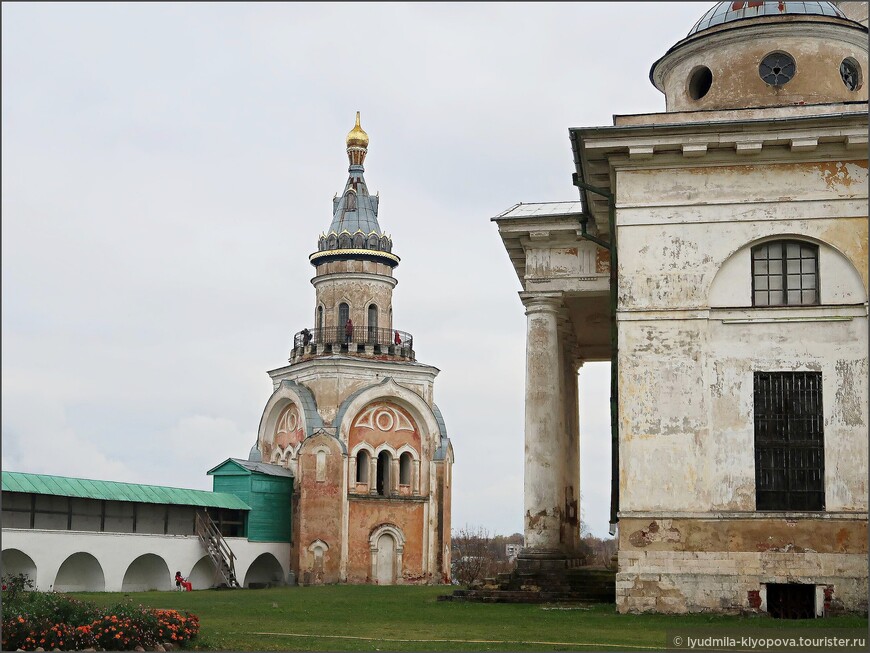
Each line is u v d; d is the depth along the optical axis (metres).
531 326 33.66
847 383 25.14
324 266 69.75
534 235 33.56
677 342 25.78
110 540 48.66
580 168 27.84
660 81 32.34
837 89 29.06
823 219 25.62
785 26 28.89
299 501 63.38
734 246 25.88
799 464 25.12
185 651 18.22
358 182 72.06
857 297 25.33
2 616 17.58
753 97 29.00
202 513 57.12
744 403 25.44
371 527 64.12
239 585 57.22
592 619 23.95
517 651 18.11
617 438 27.52
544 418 33.03
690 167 26.30
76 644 17.58
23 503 47.41
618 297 26.14
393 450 66.06
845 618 23.47
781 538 24.62
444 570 65.88
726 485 25.17
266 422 68.75
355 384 65.75
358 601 33.31
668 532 25.03
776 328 25.58
